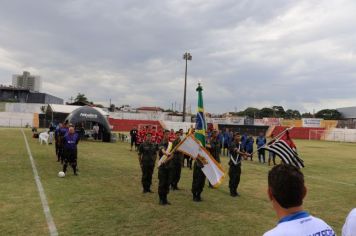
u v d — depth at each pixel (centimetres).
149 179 1191
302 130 7375
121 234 759
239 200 1145
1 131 4891
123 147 3152
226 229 827
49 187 1210
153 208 988
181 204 1053
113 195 1130
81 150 2666
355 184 1581
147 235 761
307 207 1105
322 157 3041
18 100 10044
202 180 1099
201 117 1230
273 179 244
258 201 1137
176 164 1270
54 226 799
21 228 780
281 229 234
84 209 949
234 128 7556
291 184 237
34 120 7088
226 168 2006
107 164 1892
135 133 2827
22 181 1299
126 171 1662
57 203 1002
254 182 1524
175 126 6625
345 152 3678
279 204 242
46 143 2902
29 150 2400
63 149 1456
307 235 233
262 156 2583
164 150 1092
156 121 7581
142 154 1193
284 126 7431
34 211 916
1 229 770
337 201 1202
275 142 727
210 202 1098
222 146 2745
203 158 1089
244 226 856
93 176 1477
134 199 1087
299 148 4281
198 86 1238
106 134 3825
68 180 1358
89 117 3762
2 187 1185
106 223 834
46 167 1661
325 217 995
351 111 10844
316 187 1477
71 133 1460
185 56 6353
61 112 5638
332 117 11156
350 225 283
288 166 248
